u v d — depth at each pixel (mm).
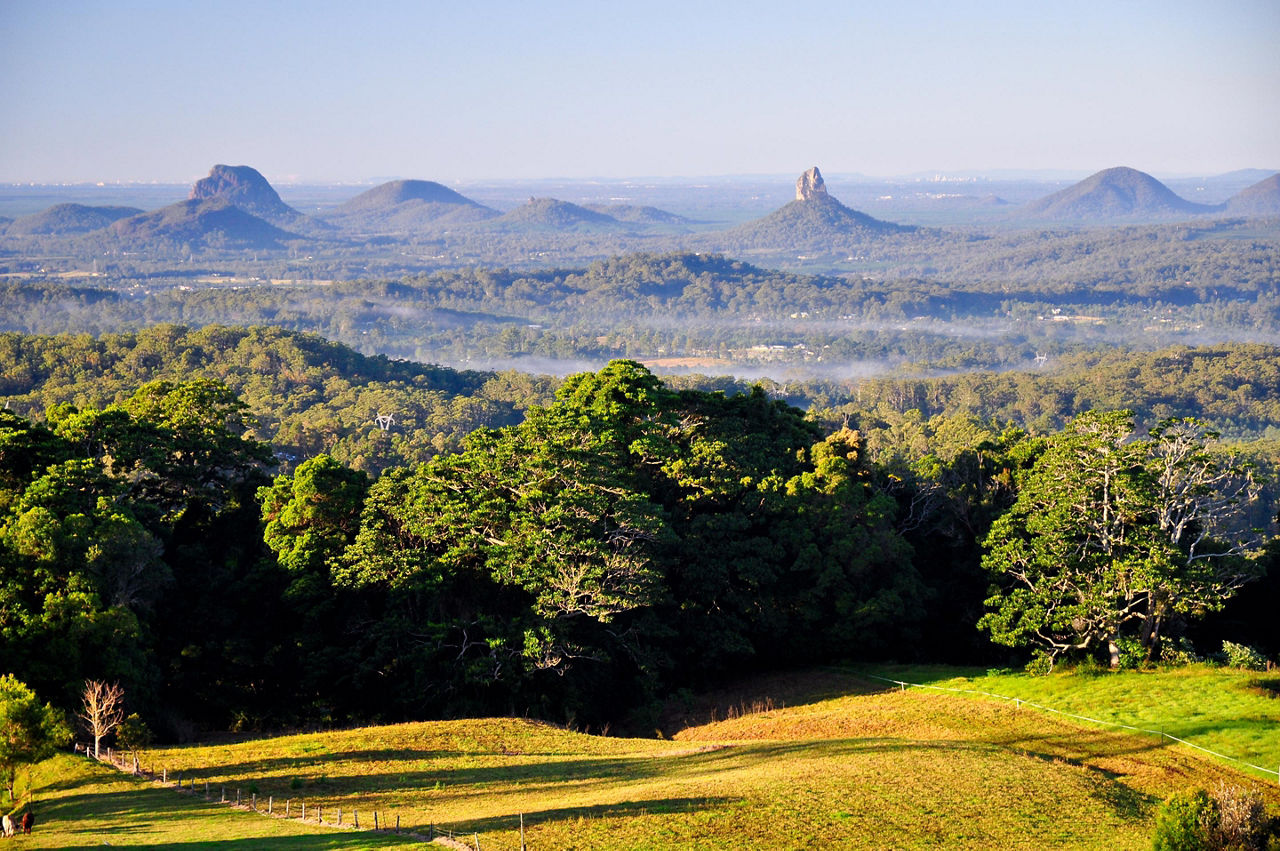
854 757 36531
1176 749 38750
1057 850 28938
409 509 50000
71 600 38375
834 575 53656
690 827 28641
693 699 51375
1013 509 52906
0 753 28500
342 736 39594
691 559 55500
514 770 35656
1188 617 51781
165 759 35344
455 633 48562
